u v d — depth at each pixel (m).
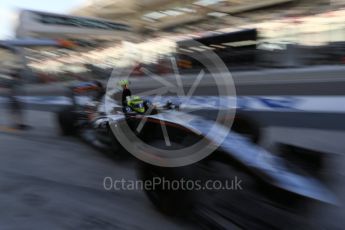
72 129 6.48
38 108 10.55
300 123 6.20
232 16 25.70
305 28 14.17
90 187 4.03
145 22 32.25
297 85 8.82
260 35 14.97
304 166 3.39
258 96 8.35
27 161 5.14
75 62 18.27
